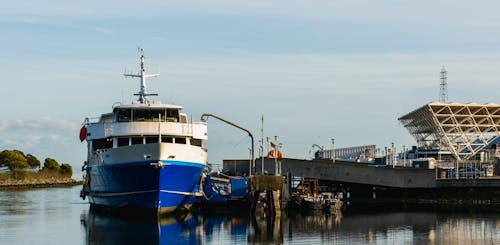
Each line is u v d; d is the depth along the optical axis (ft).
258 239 188.65
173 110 243.60
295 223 231.71
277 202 263.90
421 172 327.26
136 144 221.87
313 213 274.98
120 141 234.38
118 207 236.02
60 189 522.06
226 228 214.07
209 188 275.39
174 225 218.79
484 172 363.97
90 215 256.73
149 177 219.00
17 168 613.93
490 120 451.53
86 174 271.69
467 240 187.32
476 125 448.65
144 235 193.88
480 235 197.67
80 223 226.99
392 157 409.69
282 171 350.02
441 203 331.57
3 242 182.80
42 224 226.58
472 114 444.55
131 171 221.05
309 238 190.80
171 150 220.43
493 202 323.98
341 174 334.85
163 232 200.85
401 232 204.85
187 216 245.65
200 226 219.00
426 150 452.35
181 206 237.66
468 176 364.17
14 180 583.17
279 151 372.17
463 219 244.83
